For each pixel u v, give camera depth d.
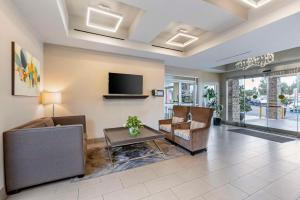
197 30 3.96
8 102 2.03
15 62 2.16
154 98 5.23
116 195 1.97
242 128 6.36
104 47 4.07
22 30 2.47
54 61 3.84
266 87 6.02
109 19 3.48
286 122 5.41
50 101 3.38
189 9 2.64
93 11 3.06
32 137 2.05
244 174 2.48
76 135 2.32
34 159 2.06
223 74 7.72
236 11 2.84
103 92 4.40
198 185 2.18
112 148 3.68
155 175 2.47
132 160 3.03
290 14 2.43
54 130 2.17
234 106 7.23
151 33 3.60
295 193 1.99
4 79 1.94
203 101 7.40
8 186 1.93
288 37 3.29
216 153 3.43
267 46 3.84
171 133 4.02
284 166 2.76
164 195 1.96
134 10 3.12
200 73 7.28
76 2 2.94
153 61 5.20
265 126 6.00
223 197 1.92
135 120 3.30
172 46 4.76
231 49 4.12
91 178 2.38
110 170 2.63
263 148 3.77
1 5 1.88
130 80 4.72
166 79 6.50
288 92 5.40
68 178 2.33
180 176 2.43
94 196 1.95
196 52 4.50
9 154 1.92
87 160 3.03
